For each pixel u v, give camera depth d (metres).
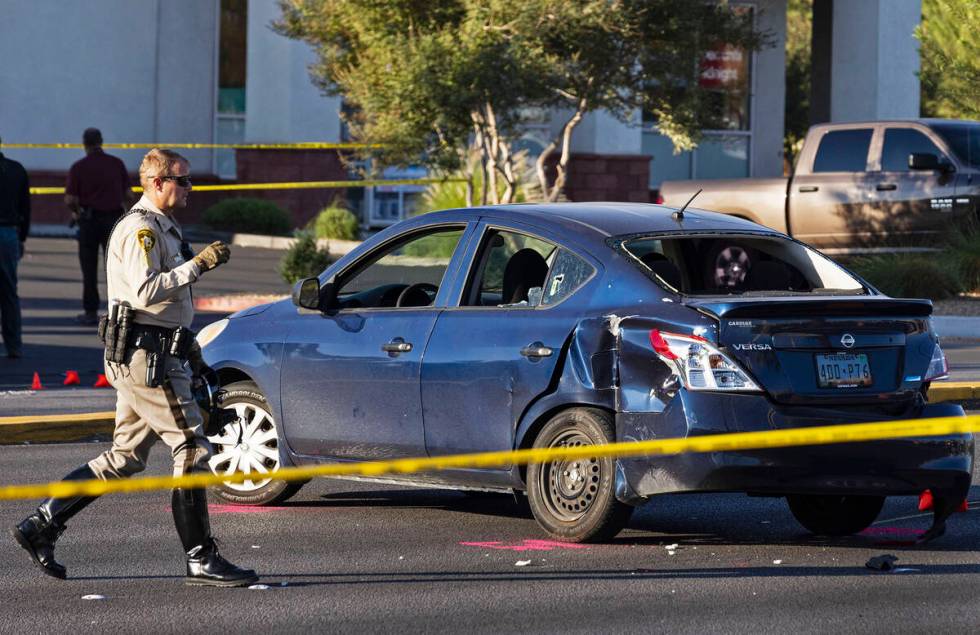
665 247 22.94
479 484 21.44
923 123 53.03
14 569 19.16
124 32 88.19
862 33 83.81
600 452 16.22
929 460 19.48
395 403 21.97
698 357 19.00
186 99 89.94
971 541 21.25
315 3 57.16
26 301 52.44
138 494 24.95
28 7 85.62
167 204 18.09
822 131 55.12
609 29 52.69
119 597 17.58
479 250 21.95
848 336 19.59
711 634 15.80
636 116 85.56
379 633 15.89
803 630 15.97
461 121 54.81
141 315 17.80
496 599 17.39
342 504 24.36
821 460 19.06
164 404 17.80
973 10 58.84
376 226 90.31
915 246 53.28
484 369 20.91
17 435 30.19
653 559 19.70
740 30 58.06
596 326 19.94
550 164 84.75
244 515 23.23
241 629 16.08
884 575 18.75
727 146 92.50
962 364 40.25
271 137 84.75
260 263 67.62
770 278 22.39
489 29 52.34
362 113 61.84
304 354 23.09
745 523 22.66
